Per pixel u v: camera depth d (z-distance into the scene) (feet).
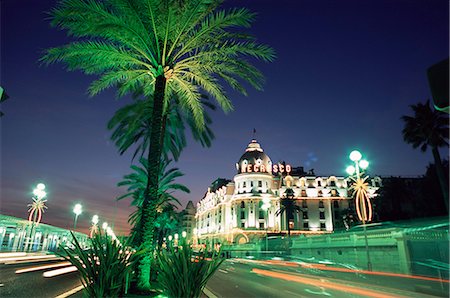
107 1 38.75
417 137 102.89
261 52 44.86
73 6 36.19
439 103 6.16
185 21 42.50
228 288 51.88
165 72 45.01
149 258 37.24
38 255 126.82
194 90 51.75
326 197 295.28
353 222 226.38
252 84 48.16
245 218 296.10
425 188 121.19
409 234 70.59
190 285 23.98
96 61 44.78
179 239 27.35
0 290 38.37
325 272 84.38
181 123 81.92
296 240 136.15
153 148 41.75
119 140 80.84
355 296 44.21
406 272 67.41
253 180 307.17
